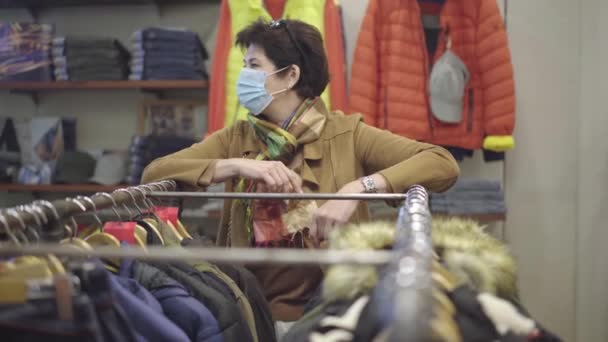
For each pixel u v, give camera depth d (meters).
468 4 2.39
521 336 0.58
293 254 0.55
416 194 0.93
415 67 2.35
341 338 0.57
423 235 0.59
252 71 1.37
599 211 2.52
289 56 1.35
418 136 2.33
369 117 2.31
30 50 2.60
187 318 0.80
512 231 2.65
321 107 1.40
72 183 2.63
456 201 2.36
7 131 2.80
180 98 2.84
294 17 2.32
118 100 2.89
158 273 0.84
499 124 2.31
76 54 2.57
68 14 2.87
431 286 0.48
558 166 2.61
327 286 0.67
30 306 0.55
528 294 2.66
